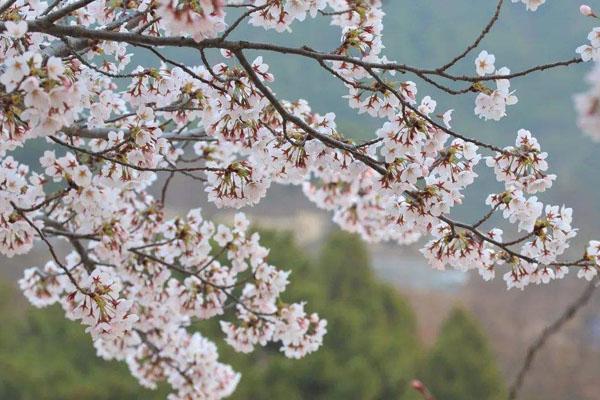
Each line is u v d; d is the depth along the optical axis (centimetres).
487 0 3472
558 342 2184
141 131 392
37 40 379
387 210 400
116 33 341
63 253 2181
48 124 312
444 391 1673
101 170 409
